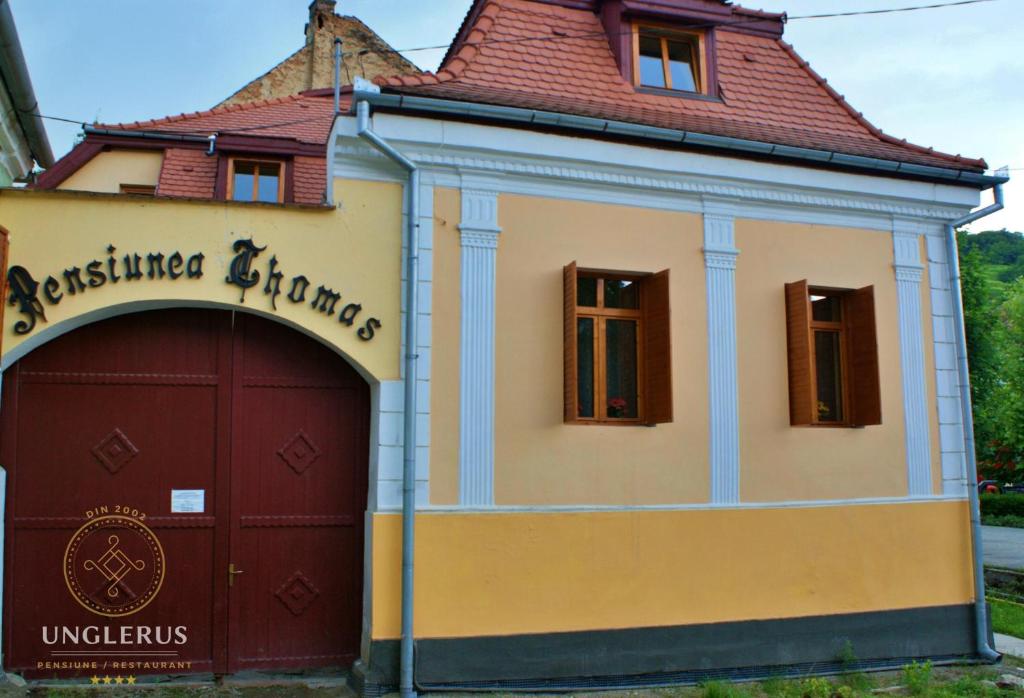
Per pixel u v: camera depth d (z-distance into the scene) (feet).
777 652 25.94
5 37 21.31
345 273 23.36
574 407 24.32
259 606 23.18
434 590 22.82
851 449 27.99
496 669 23.06
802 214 28.35
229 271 22.50
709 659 25.18
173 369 23.17
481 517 23.47
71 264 21.49
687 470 25.89
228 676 22.79
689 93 29.53
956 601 28.50
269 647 23.15
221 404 23.38
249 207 22.85
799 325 27.12
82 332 22.65
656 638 24.71
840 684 25.14
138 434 22.84
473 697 22.38
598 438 25.02
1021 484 121.80
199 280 22.29
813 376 26.53
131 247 21.90
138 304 22.17
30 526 21.98
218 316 23.53
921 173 28.66
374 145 23.08
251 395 23.61
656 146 25.81
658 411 25.27
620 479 25.09
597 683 23.98
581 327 26.09
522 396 24.36
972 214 30.01
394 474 23.11
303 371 23.98
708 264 26.91
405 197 24.08
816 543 26.99
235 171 40.73
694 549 25.54
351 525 23.95
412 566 22.49
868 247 29.12
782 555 26.50
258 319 23.77
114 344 22.84
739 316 27.17
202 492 23.08
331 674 23.34
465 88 25.32
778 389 27.35
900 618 27.61
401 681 22.00
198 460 23.15
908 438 28.73
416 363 23.36
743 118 29.45
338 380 24.18
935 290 29.89
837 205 28.48
